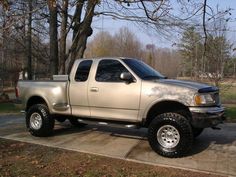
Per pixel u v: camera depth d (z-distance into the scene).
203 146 8.89
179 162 7.71
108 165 7.55
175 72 30.30
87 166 7.48
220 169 7.25
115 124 8.94
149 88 8.40
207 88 8.19
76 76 9.60
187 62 21.17
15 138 10.20
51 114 10.13
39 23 25.58
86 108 9.38
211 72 18.28
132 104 8.59
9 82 43.56
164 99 8.18
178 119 7.90
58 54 15.68
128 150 8.67
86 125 11.66
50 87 10.05
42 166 7.47
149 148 8.80
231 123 12.38
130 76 8.66
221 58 17.91
